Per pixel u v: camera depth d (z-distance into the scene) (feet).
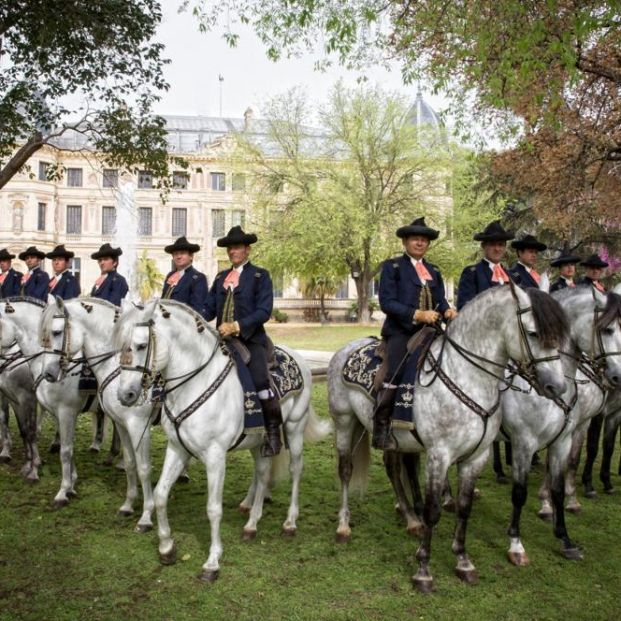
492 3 23.08
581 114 39.24
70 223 170.71
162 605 14.02
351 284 162.61
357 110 104.99
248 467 25.21
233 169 113.39
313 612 13.79
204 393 15.21
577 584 15.29
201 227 174.40
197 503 20.81
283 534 18.03
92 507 20.11
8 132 35.32
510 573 15.83
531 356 13.78
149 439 18.40
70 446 20.61
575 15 22.93
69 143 169.17
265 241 108.68
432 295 16.89
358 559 16.52
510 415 16.72
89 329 19.51
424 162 102.99
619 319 17.31
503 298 14.44
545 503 19.84
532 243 20.88
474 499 21.70
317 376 46.14
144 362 14.28
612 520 19.66
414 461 18.60
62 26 32.99
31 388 22.90
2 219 161.38
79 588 14.75
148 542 17.37
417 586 14.87
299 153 111.65
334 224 101.09
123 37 35.40
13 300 22.13
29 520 18.94
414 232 16.70
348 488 18.43
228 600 14.29
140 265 149.79
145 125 38.29
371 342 18.79
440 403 15.01
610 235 69.31
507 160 47.26
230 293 17.11
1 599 14.19
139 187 172.14
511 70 23.29
